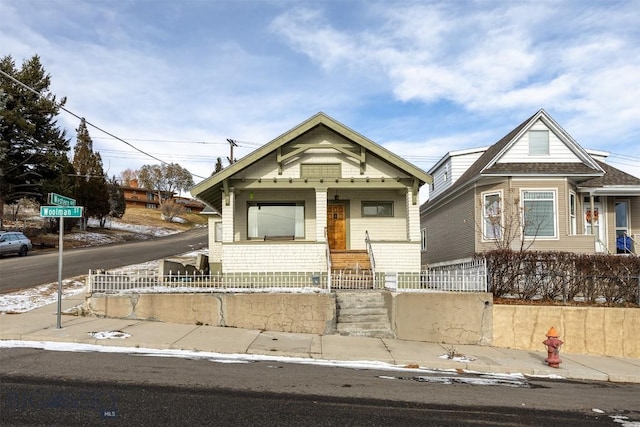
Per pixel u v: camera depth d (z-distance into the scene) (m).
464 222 22.05
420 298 12.78
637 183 20.95
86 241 41.16
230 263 16.56
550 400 7.70
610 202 21.67
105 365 8.37
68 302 14.26
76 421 5.58
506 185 19.31
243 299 12.76
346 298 13.87
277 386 7.59
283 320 12.75
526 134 20.12
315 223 18.53
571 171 19.12
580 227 20.73
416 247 17.17
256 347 10.62
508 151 20.00
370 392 7.53
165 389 7.05
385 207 18.83
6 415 5.69
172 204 73.75
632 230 21.92
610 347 12.77
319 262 16.67
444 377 9.09
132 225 59.88
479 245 20.05
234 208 17.77
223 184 16.98
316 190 17.16
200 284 13.84
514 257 14.15
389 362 10.14
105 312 12.69
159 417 5.84
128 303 12.71
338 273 16.41
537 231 18.61
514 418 6.55
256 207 18.59
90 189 47.38
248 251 16.64
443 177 27.00
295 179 17.16
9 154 35.28
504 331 12.70
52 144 38.00
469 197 21.41
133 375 7.77
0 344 9.73
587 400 7.86
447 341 12.64
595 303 13.78
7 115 33.34
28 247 30.91
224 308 12.71
